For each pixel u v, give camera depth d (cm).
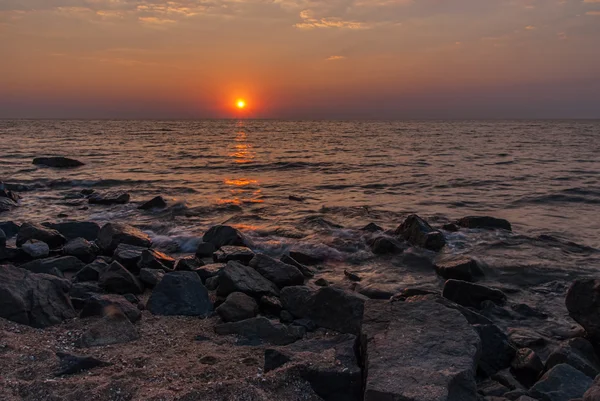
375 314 518
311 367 436
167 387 420
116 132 9125
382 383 384
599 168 2853
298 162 3206
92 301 618
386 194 1952
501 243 1141
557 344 596
